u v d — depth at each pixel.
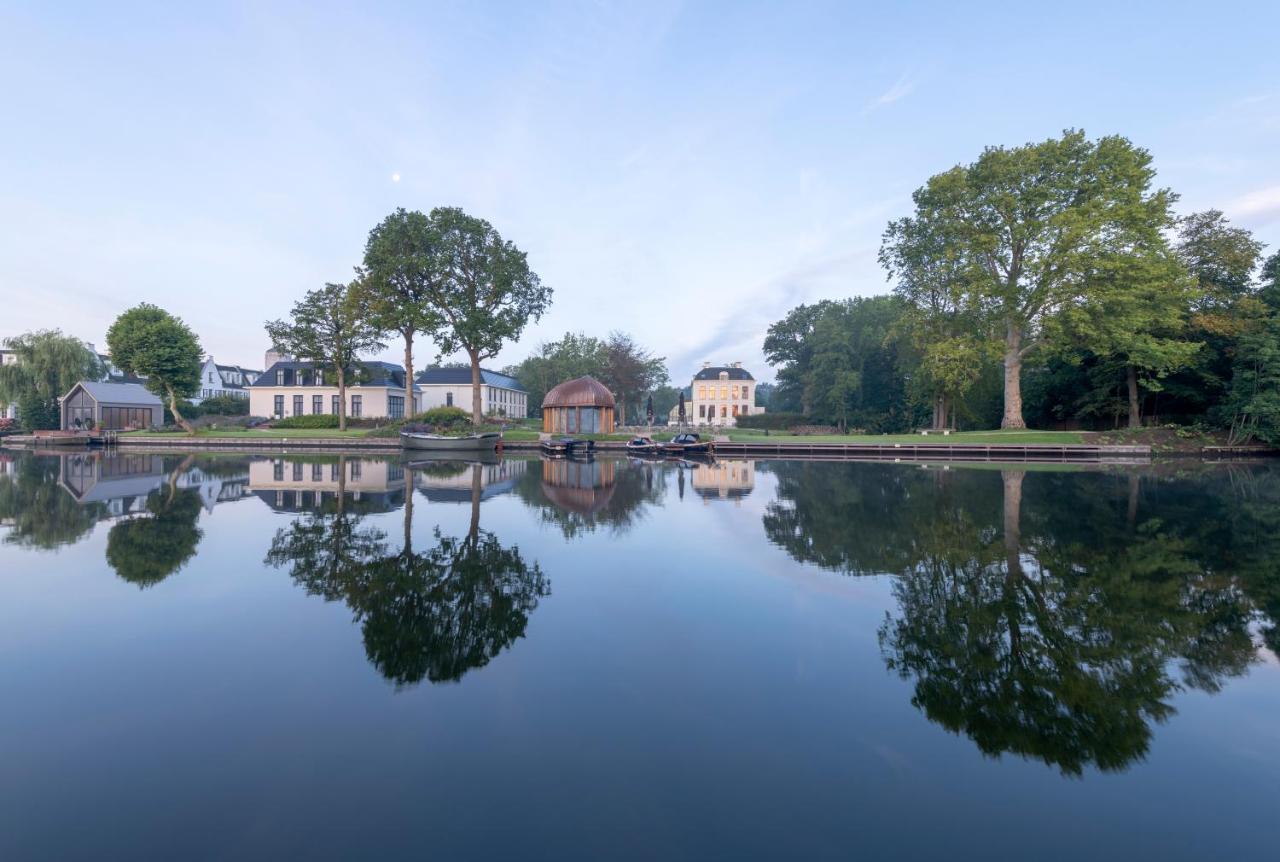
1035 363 42.31
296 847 2.91
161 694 4.48
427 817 3.15
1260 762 3.72
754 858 2.87
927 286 41.78
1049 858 2.89
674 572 8.05
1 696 4.43
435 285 42.41
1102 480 20.38
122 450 38.78
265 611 6.36
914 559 8.74
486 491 16.89
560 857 2.86
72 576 7.62
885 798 3.36
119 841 2.94
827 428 63.56
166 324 45.53
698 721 4.17
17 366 50.72
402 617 6.23
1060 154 35.50
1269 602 6.75
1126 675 4.95
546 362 71.69
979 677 4.89
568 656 5.27
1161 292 35.28
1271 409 33.34
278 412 56.56
